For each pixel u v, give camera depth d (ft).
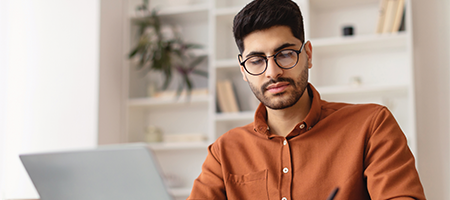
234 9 9.04
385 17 7.84
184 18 10.09
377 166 3.17
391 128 3.35
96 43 9.28
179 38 9.64
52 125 9.26
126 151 2.59
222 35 9.65
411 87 7.48
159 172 2.57
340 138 3.48
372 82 8.52
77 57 9.37
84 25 9.42
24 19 9.76
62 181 2.80
